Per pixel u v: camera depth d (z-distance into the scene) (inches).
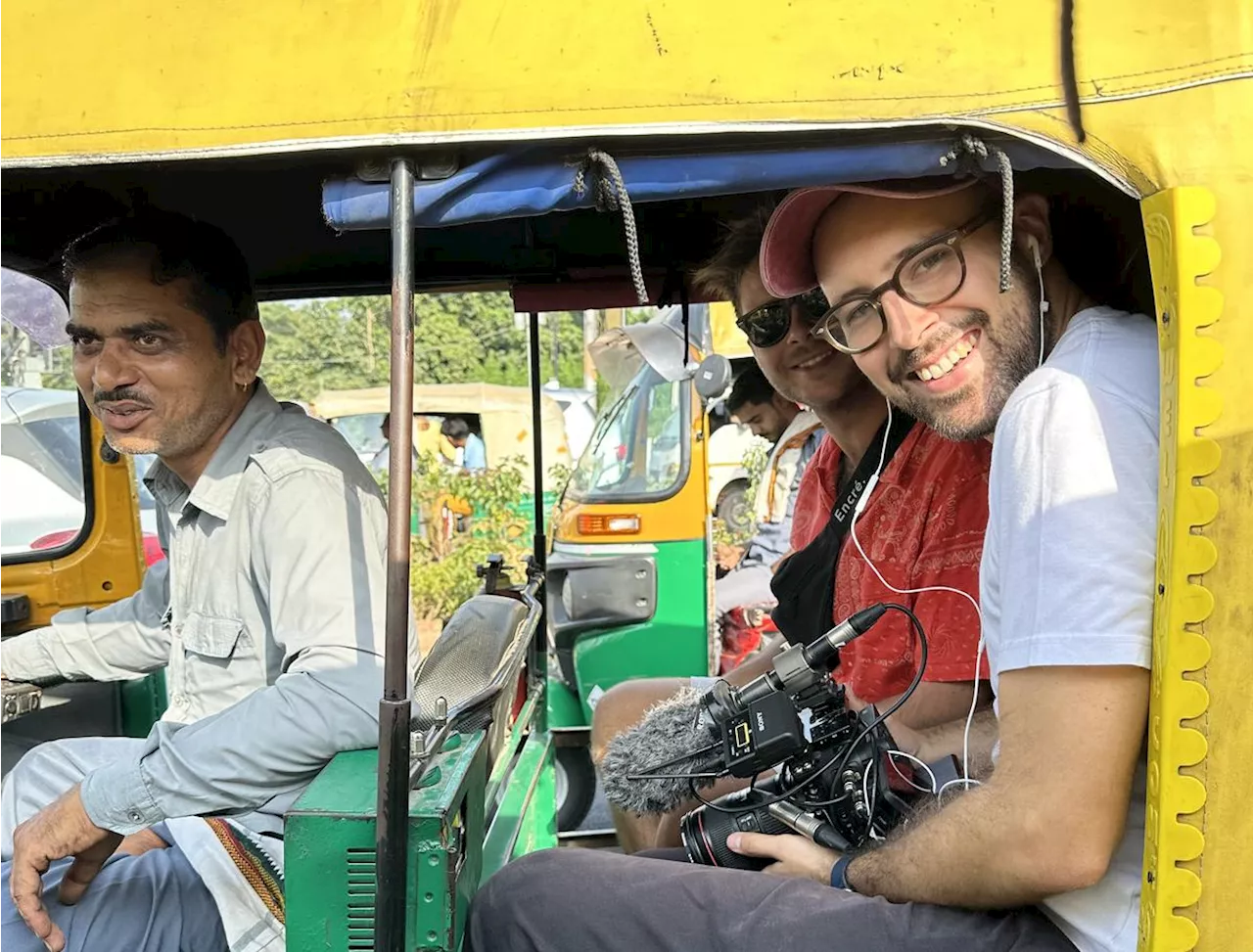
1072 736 47.2
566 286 108.8
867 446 89.7
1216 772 45.7
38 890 60.0
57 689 98.7
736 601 192.1
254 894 62.7
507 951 59.4
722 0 46.2
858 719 66.1
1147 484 47.6
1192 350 44.9
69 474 109.4
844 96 46.1
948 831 52.6
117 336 66.9
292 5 46.5
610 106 45.9
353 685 61.1
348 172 49.3
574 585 183.5
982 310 57.6
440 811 52.3
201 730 61.2
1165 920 46.4
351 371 557.0
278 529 65.1
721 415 215.2
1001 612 50.8
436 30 46.2
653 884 58.5
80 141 46.6
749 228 87.1
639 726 74.4
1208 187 45.0
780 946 54.5
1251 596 45.1
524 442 332.5
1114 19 45.5
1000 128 46.0
